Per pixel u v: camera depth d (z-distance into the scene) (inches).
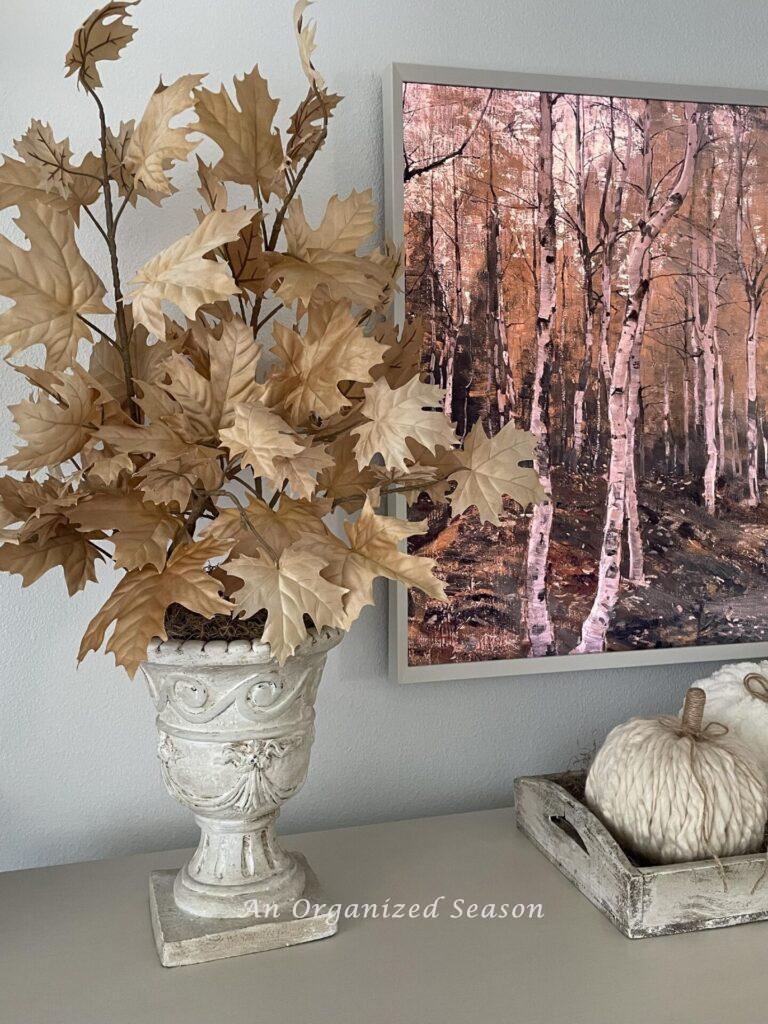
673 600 44.0
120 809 39.7
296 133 32.4
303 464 26.6
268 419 25.9
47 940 31.9
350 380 30.4
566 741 44.5
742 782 33.7
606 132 41.5
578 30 41.9
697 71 43.6
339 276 30.1
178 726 30.5
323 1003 28.4
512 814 42.1
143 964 30.5
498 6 41.0
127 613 27.0
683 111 42.4
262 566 27.7
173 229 38.1
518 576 41.9
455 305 40.2
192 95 31.5
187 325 36.0
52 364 27.3
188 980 29.7
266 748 30.7
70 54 27.7
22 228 26.5
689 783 33.0
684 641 44.3
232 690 29.6
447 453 31.9
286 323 39.3
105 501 28.3
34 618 38.2
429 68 39.3
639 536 43.2
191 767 30.6
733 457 44.1
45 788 38.9
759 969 30.3
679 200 42.5
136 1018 27.7
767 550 44.9
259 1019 27.7
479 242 40.3
